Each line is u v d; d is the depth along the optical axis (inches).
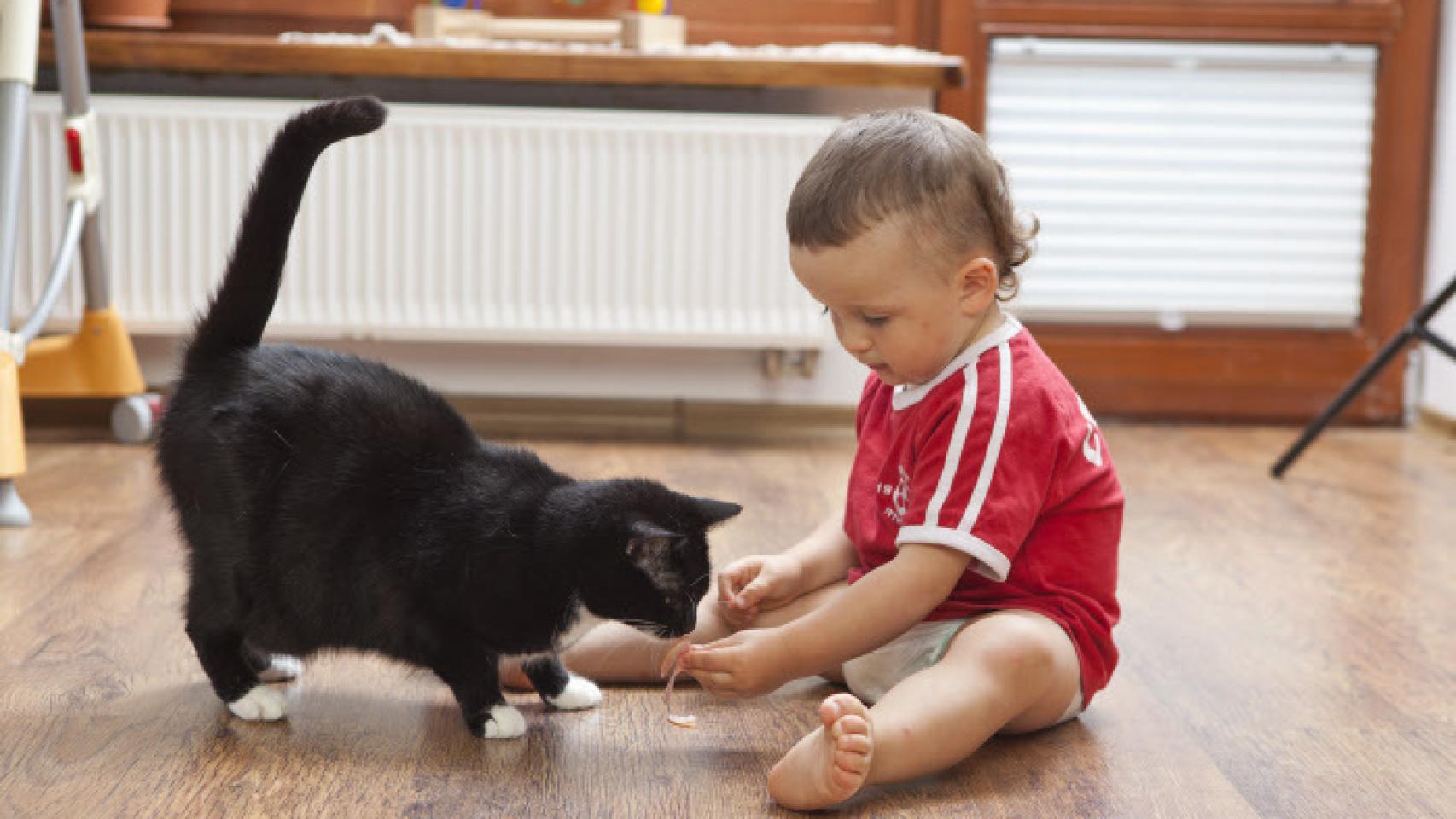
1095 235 129.3
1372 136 127.9
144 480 93.4
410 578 47.7
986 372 49.2
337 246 114.3
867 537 52.6
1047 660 47.7
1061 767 48.4
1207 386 129.6
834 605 47.7
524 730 50.5
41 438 109.3
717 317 116.3
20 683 54.4
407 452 49.2
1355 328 129.7
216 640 51.1
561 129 113.4
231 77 117.9
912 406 50.6
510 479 49.7
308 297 114.7
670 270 115.7
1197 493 98.5
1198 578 75.2
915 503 48.3
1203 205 128.9
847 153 47.9
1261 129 128.1
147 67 109.8
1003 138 127.6
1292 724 53.1
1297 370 129.3
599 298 115.9
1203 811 45.0
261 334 52.6
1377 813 45.1
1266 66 127.0
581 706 53.4
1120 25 125.3
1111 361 129.2
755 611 56.4
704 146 114.0
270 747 48.6
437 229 114.7
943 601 51.1
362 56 109.4
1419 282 129.2
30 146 110.8
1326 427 128.6
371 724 51.2
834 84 110.7
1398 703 55.7
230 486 48.8
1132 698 55.9
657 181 114.5
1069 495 50.2
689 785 46.0
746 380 122.4
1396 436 125.1
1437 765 49.2
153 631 61.1
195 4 118.7
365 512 48.2
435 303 115.6
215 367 51.0
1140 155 128.1
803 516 87.3
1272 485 102.0
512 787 45.6
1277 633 65.2
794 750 44.4
